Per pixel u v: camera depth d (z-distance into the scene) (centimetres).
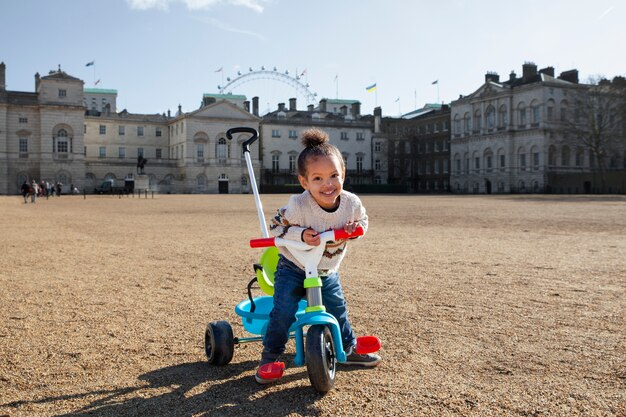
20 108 7550
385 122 9994
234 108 8631
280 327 376
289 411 330
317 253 364
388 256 1008
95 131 8644
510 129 7788
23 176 7575
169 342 480
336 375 391
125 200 4897
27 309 606
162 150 9094
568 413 319
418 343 463
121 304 630
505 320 536
